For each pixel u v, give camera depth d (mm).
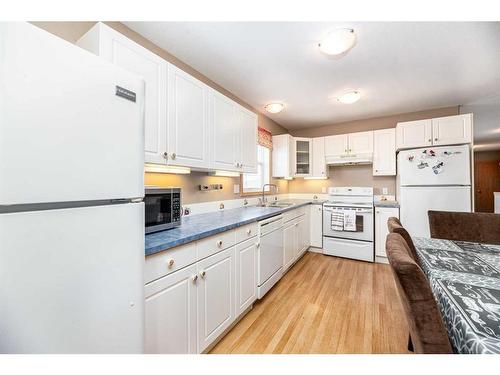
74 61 653
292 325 1762
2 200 513
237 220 1846
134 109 846
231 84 2539
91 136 694
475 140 5621
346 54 1957
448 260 1167
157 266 1093
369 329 1699
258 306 2051
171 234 1315
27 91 553
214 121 1959
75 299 648
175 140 1554
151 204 1364
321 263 3186
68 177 636
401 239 998
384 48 1865
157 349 1083
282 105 3035
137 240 846
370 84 2531
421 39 1748
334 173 4145
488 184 7000
